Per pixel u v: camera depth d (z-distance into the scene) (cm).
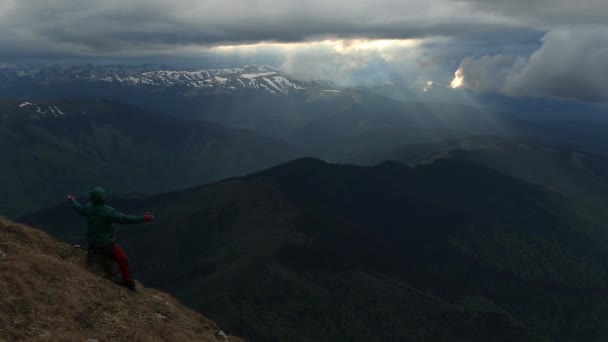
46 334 1541
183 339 1944
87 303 1856
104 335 1689
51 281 1880
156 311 2134
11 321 1548
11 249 1994
